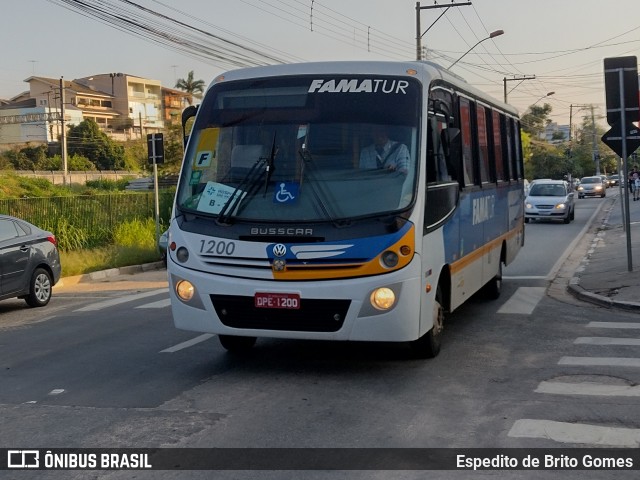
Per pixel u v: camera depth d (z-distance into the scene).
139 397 6.89
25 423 6.18
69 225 23.12
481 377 7.39
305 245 6.87
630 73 13.70
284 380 7.35
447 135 7.68
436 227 7.54
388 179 7.06
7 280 12.77
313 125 7.38
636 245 18.98
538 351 8.55
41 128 93.12
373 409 6.35
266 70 7.88
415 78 7.56
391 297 6.79
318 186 7.07
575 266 17.19
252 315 7.07
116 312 12.36
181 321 7.38
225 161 7.48
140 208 26.98
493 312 11.21
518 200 14.08
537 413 6.19
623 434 5.66
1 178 35.47
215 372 7.75
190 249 7.27
